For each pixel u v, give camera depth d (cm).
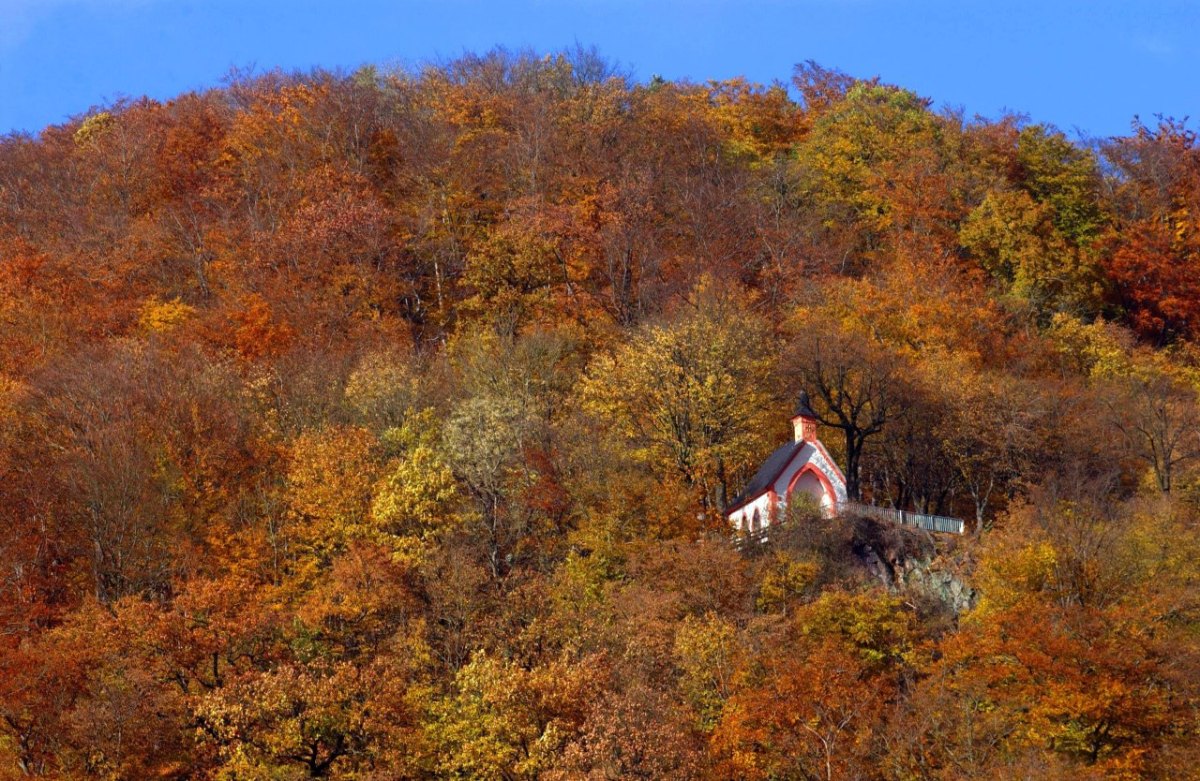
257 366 14200
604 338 15488
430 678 9919
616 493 11750
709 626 9956
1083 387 14538
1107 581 10731
